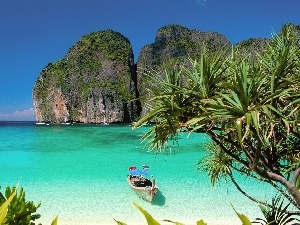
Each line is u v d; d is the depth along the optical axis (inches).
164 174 939.3
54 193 738.8
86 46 6161.4
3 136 2427.4
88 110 5487.2
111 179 889.5
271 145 191.5
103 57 5984.3
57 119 5689.0
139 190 680.4
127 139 2118.6
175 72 162.9
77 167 1100.5
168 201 658.2
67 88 5698.8
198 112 160.7
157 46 6112.2
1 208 44.4
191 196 690.2
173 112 155.5
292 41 175.3
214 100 153.8
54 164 1171.9
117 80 5777.6
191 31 6230.3
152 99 154.8
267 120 148.9
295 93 147.4
